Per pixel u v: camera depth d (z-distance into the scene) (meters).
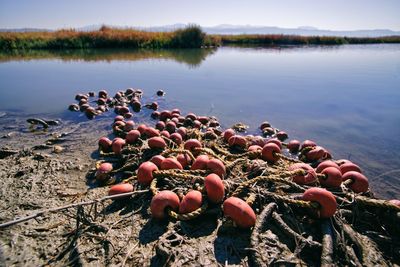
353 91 14.80
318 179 5.34
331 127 9.99
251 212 4.11
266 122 9.91
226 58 28.62
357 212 4.67
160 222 4.56
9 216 4.63
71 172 6.50
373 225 4.61
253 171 5.84
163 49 40.62
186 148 6.83
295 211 4.60
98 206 5.05
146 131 7.82
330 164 5.84
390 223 4.50
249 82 16.84
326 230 4.11
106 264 3.80
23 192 5.47
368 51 41.00
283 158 6.48
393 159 7.75
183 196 4.74
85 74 19.12
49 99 13.20
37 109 11.73
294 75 19.14
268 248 3.86
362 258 3.95
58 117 10.80
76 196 5.45
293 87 15.64
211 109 11.86
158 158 5.87
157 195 4.49
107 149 7.62
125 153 7.09
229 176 5.80
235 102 12.80
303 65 23.77
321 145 8.64
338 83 16.69
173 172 5.27
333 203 4.22
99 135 8.99
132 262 3.83
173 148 7.01
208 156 6.40
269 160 6.54
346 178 5.48
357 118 10.87
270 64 24.17
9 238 4.09
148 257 3.89
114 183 6.09
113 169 6.76
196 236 4.21
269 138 9.00
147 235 4.32
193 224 4.46
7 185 5.71
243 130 9.75
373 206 4.64
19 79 17.42
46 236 4.23
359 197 4.78
